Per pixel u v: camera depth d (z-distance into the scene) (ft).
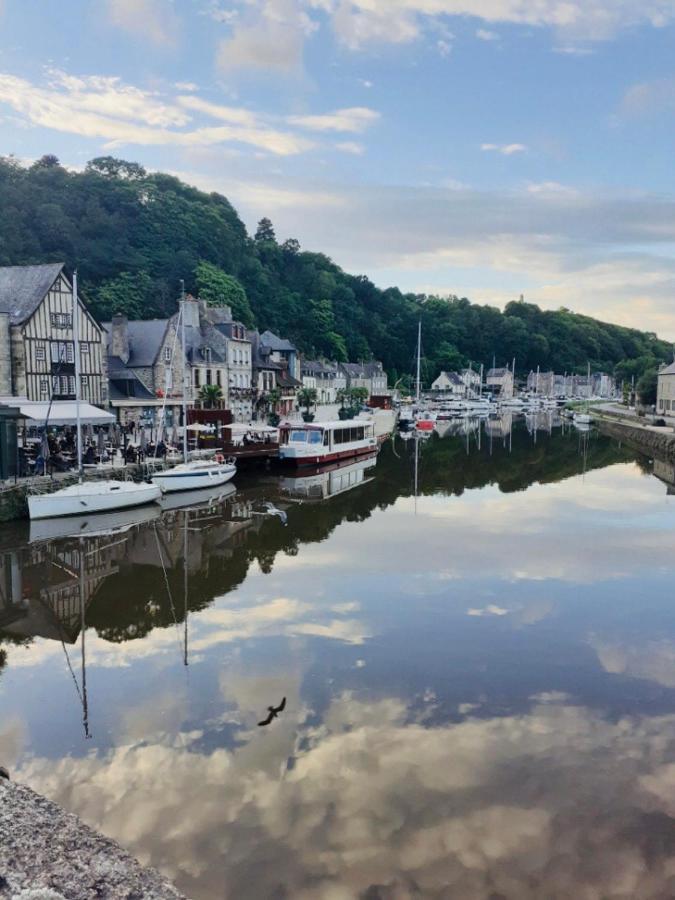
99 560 62.69
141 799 26.43
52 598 52.03
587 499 97.25
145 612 48.62
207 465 100.68
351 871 22.68
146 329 162.30
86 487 78.54
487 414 355.97
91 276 276.82
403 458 151.43
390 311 511.81
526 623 46.37
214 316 201.46
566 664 39.75
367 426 152.66
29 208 282.77
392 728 32.07
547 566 60.34
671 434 165.78
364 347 426.92
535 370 586.86
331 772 28.35
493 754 29.89
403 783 27.61
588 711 34.06
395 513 85.81
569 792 27.14
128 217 322.75
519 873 22.74
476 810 25.93
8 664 39.78
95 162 380.58
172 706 34.14
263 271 399.24
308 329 383.65
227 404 189.26
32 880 18.58
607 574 57.98
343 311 448.24
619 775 28.35
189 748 30.22
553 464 141.08
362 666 39.09
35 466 83.66
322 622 46.19
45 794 26.71
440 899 21.57
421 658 40.29
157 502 86.02
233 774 28.14
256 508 88.79
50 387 117.60
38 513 75.10
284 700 34.78
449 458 152.25
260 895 21.59
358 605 49.78
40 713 33.58
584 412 328.08
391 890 21.89
